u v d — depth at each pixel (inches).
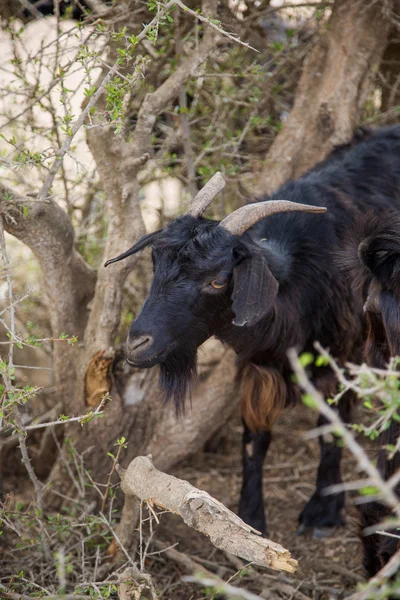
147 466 198.4
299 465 325.7
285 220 250.5
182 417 274.2
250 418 254.8
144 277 340.2
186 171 370.6
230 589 123.6
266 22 374.0
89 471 267.3
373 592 132.0
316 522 271.9
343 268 210.5
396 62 362.6
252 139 362.9
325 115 312.2
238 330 228.8
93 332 260.4
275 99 353.4
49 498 278.4
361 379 129.9
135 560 243.4
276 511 291.4
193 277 207.6
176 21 283.7
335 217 257.6
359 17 315.6
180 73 266.1
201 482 313.6
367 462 103.3
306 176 277.7
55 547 240.2
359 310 253.9
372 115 387.2
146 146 264.4
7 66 369.4
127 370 267.9
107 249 261.0
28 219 241.4
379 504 197.5
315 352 249.0
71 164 371.9
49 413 295.6
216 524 176.9
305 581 236.2
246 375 253.6
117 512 268.5
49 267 258.1
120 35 215.5
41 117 371.2
